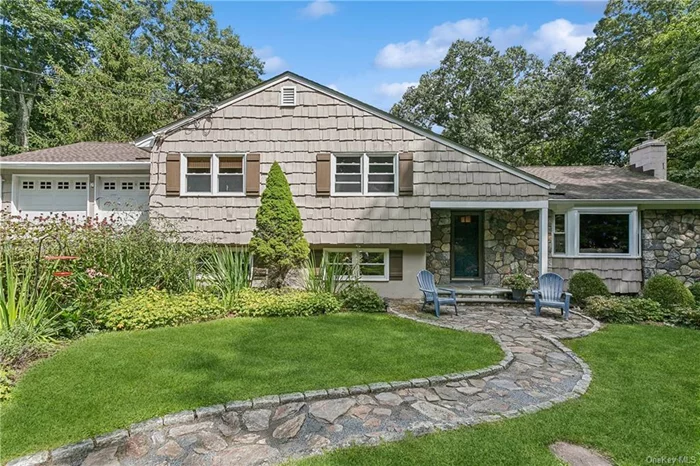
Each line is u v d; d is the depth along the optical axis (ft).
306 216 28.53
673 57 44.55
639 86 55.16
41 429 9.46
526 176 28.35
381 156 28.94
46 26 61.77
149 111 54.85
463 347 16.70
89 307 17.99
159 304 19.40
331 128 28.66
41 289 17.02
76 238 20.13
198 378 12.64
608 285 29.84
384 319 21.70
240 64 78.07
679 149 40.06
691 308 22.79
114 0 71.20
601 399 11.97
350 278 26.45
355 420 10.57
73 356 14.11
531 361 15.58
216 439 9.59
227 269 23.66
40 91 58.59
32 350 13.71
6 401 10.68
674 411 11.21
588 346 17.70
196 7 77.61
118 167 31.24
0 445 8.79
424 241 28.48
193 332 17.87
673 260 29.55
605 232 30.19
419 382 12.79
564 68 62.54
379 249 29.94
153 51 73.92
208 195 28.17
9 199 32.32
